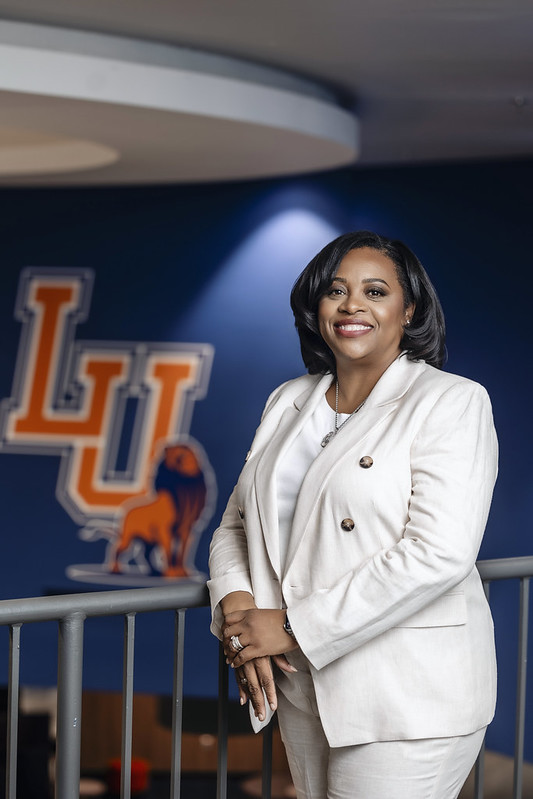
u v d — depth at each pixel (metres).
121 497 6.41
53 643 6.52
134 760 7.16
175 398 6.38
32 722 6.91
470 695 1.59
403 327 1.69
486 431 1.58
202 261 6.36
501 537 5.94
